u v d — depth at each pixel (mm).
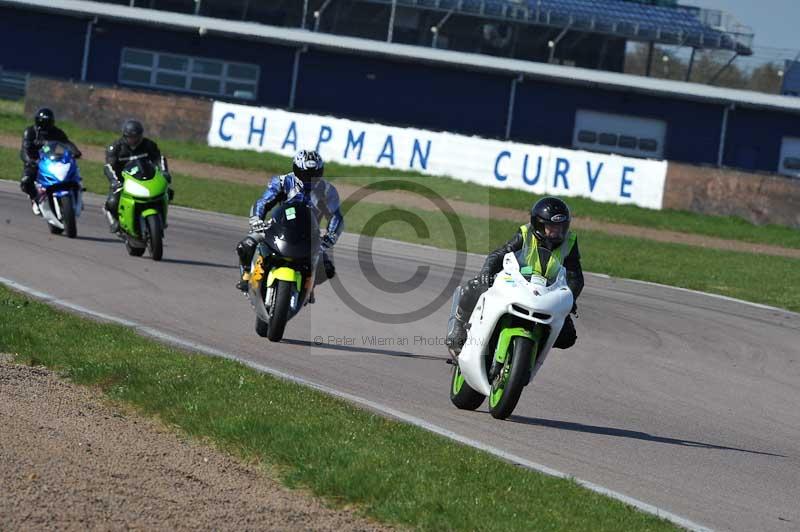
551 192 110812
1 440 21281
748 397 36000
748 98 170000
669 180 110500
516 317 27406
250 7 171625
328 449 22266
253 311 42219
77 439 22203
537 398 32594
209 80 168875
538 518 19672
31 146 58938
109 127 123125
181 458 21844
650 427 30297
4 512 17750
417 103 169000
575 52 175375
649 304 55562
